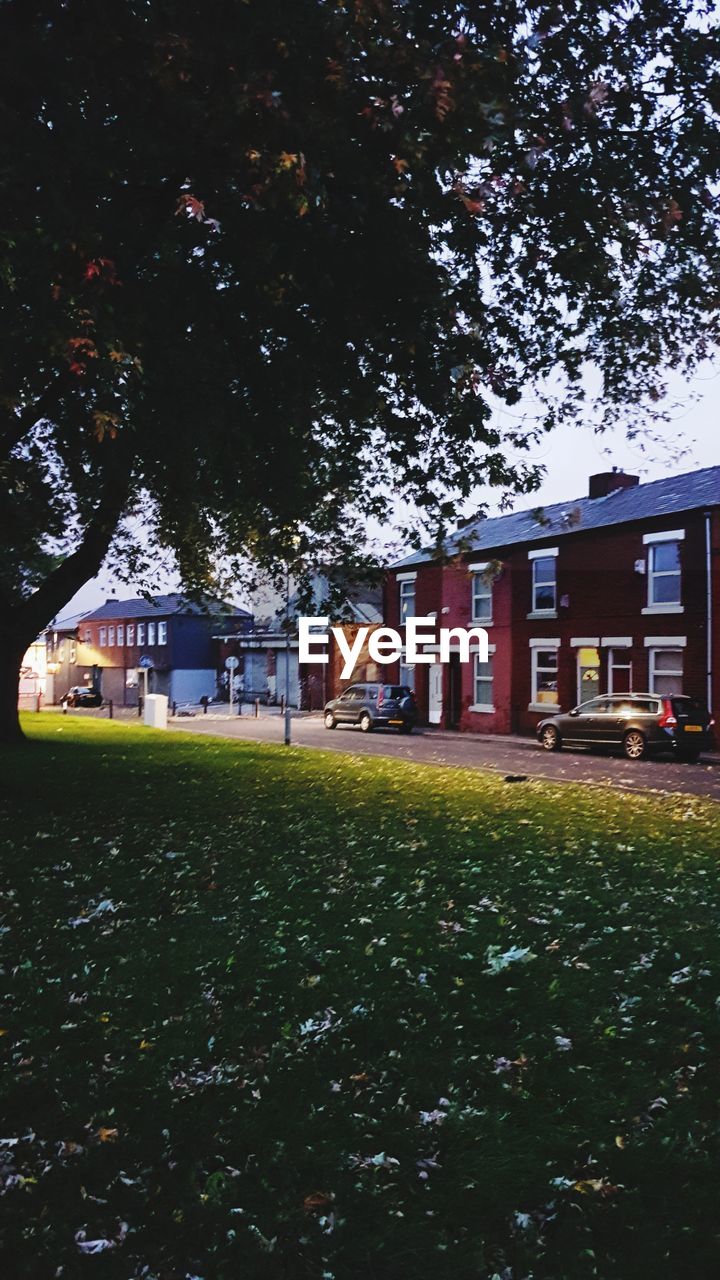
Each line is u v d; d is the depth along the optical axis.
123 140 8.82
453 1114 3.78
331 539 13.60
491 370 10.43
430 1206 3.20
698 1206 3.14
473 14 8.02
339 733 32.75
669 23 9.21
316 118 7.59
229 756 20.50
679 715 22.55
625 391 11.87
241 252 10.23
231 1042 4.57
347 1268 2.87
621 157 9.66
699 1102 3.88
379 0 6.83
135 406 10.41
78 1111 3.87
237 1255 2.94
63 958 5.94
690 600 25.80
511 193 7.63
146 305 9.84
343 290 10.02
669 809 12.74
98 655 75.81
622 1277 2.81
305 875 8.27
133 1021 4.87
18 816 11.70
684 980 5.30
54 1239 3.01
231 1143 3.60
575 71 9.13
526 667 31.75
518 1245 2.97
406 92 7.44
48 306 7.46
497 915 6.83
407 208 9.22
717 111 9.40
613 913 6.84
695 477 28.89
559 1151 3.52
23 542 15.14
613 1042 4.48
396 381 10.98
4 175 6.95
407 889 7.65
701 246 10.35
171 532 18.67
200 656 66.38
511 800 13.55
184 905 7.26
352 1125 3.72
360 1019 4.79
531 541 31.16
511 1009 4.91
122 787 14.51
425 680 37.22
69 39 7.44
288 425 11.84
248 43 7.33
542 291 10.90
